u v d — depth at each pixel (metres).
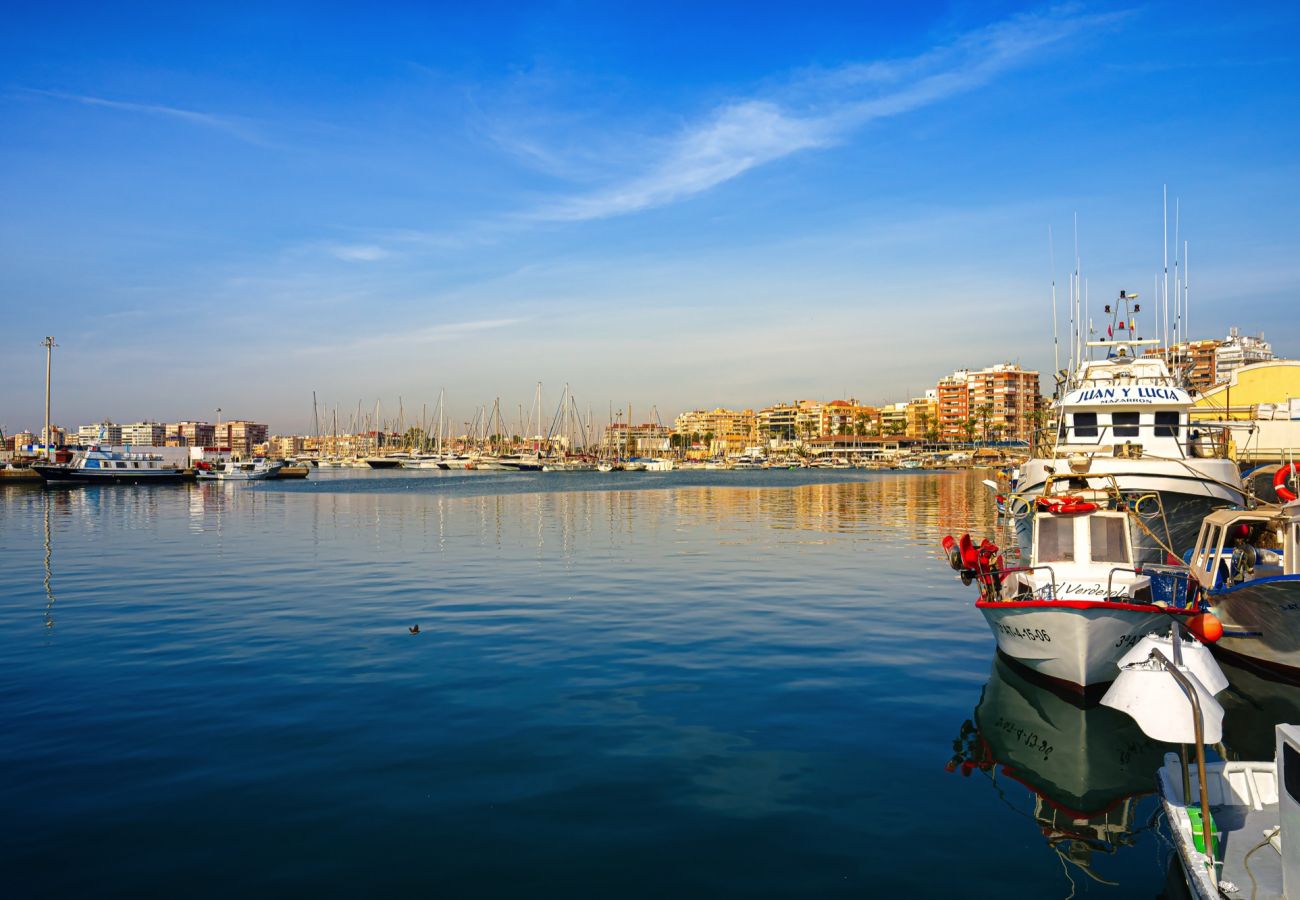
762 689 16.52
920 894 9.09
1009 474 37.44
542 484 129.62
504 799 11.30
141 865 9.43
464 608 24.77
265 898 8.79
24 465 114.81
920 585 29.27
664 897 8.94
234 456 156.62
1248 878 8.30
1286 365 48.91
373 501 81.88
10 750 12.94
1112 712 15.31
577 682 16.95
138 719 14.45
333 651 19.44
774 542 43.38
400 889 9.01
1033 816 11.02
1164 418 26.39
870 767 12.57
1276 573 19.89
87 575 31.38
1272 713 15.72
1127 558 17.95
